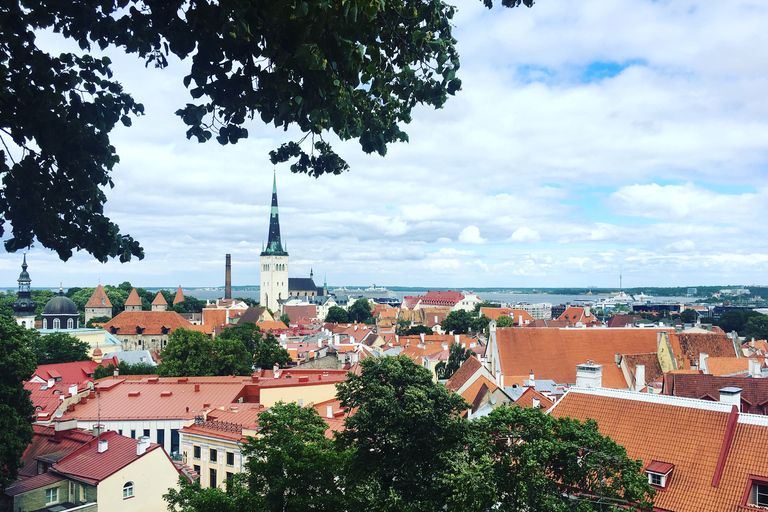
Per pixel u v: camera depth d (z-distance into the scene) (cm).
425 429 3562
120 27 1159
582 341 10919
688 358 10656
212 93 1167
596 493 3084
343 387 3934
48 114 1216
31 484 5381
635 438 4200
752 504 3506
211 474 6881
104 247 1323
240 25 1023
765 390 6300
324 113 1122
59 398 8431
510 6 1458
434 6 1352
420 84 1316
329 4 1021
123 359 15938
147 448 5709
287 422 4131
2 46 1216
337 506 3400
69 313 18938
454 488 3075
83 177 1282
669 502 3666
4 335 5628
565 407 4778
